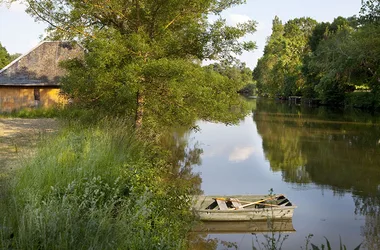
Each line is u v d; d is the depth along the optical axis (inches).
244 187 510.0
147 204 260.5
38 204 220.8
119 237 199.8
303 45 2901.1
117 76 464.1
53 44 1115.3
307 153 748.0
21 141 507.5
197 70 476.7
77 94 510.0
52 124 719.7
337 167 627.8
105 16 527.8
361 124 1197.1
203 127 1210.0
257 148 807.1
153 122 519.8
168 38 509.0
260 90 3841.0
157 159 411.8
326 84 1946.4
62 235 182.4
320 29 2415.1
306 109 1866.4
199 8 509.4
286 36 3257.9
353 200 455.8
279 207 385.4
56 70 1071.6
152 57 498.6
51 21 506.6
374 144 833.5
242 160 681.0
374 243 333.1
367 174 583.5
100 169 300.8
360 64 1552.7
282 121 1341.0
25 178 260.4
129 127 489.7
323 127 1141.7
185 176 543.8
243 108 519.5
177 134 968.9
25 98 1048.8
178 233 255.9
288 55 2878.9
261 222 380.2
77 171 280.8
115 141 389.7
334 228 368.2
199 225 346.0
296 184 529.3
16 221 195.9
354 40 1520.7
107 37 489.7
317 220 390.3
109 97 495.5
